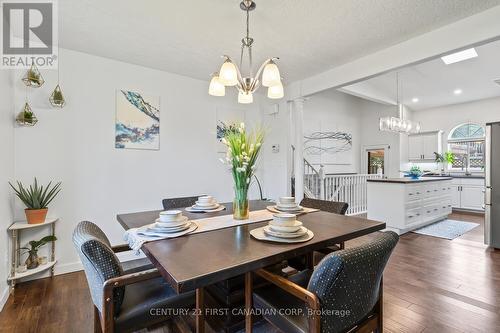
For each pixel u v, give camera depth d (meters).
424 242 3.82
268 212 2.22
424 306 2.11
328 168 6.72
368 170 7.55
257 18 2.31
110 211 3.16
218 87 2.17
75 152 2.94
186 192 3.75
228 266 1.10
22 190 2.56
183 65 3.38
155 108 3.49
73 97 2.93
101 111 3.10
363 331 1.36
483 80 5.16
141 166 3.38
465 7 2.19
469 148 6.62
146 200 3.41
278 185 4.47
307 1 2.07
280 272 2.12
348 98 7.27
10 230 2.43
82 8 2.17
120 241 3.21
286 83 4.19
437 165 7.11
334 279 1.08
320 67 3.48
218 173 4.05
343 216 2.09
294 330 1.20
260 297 1.45
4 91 2.32
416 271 2.78
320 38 2.68
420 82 5.38
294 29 2.50
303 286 1.56
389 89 5.79
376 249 1.20
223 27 2.46
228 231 1.64
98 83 3.08
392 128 4.97
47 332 1.84
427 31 2.56
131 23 2.39
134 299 1.42
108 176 3.15
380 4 2.13
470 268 2.85
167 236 1.50
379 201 4.52
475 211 6.10
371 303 1.33
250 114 4.46
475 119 6.44
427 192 4.74
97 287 1.29
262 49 2.93
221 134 4.09
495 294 2.29
